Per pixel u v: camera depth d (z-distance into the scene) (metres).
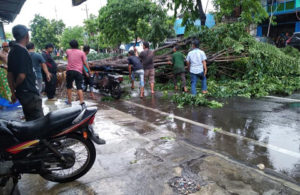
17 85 3.39
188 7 10.39
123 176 3.11
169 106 6.91
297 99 7.18
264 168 3.24
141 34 17.72
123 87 10.54
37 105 3.61
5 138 2.62
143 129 4.90
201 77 7.87
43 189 2.89
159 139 4.33
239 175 3.03
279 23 22.42
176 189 2.79
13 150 2.63
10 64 3.31
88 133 2.91
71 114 2.83
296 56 11.47
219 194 2.66
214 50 10.24
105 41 23.50
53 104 7.38
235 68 9.88
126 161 3.51
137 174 3.14
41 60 6.70
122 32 18.45
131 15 17.56
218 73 10.18
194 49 7.61
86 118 2.85
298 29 20.84
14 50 3.29
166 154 3.70
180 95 7.56
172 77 10.21
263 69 9.22
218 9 11.95
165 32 17.27
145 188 2.84
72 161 2.91
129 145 4.06
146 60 8.26
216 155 3.62
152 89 8.65
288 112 5.91
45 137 2.75
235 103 6.96
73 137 2.94
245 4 9.47
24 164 2.66
